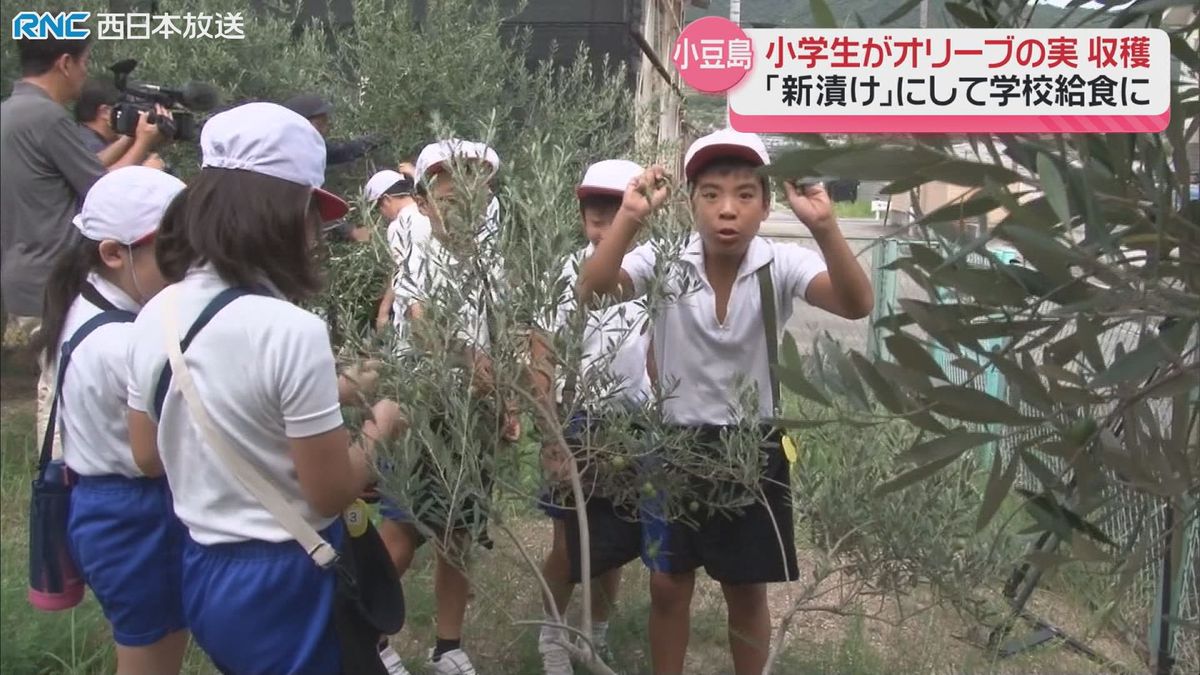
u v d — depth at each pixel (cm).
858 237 231
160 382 190
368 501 290
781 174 119
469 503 228
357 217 342
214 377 183
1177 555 150
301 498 192
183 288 190
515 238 211
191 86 407
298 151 187
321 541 190
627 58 670
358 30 545
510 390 208
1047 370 121
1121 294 116
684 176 258
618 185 271
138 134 392
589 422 220
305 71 534
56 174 385
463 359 205
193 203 186
